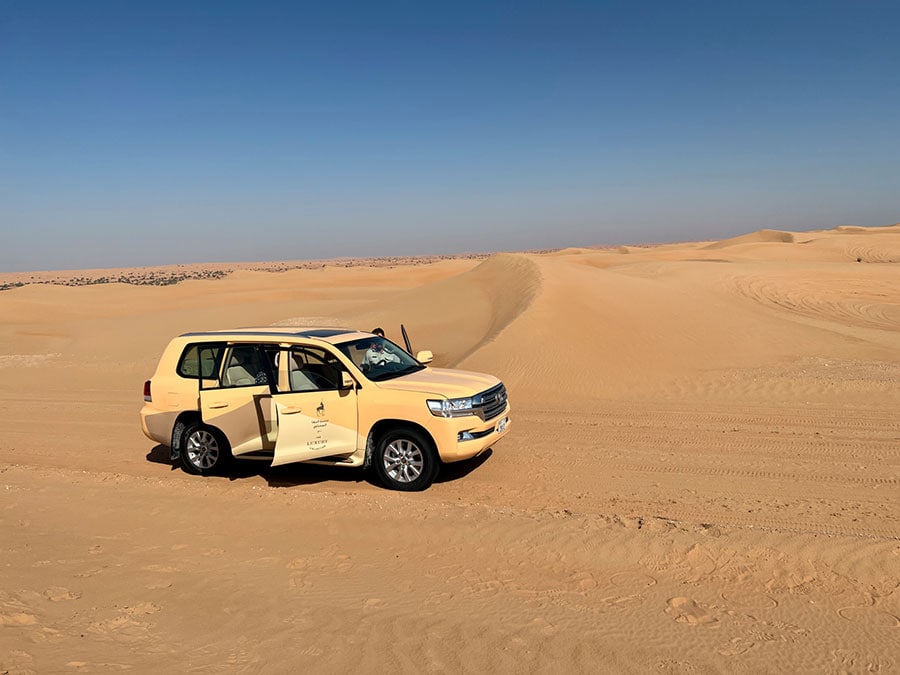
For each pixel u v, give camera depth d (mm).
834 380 14609
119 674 3812
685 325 22141
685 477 8305
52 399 16328
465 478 8273
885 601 4527
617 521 5941
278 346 8312
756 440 10242
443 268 86375
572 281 29562
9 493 7629
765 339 20672
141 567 5480
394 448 7809
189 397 8711
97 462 9812
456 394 7660
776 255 66562
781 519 6652
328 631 4355
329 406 7918
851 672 3775
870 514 6789
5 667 3801
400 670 3861
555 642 4145
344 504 6730
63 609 4672
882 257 62812
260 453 8312
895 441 9969
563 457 9336
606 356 18141
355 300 46688
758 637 4156
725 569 5043
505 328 20594
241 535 6145
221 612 4660
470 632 4293
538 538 5695
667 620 4395
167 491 7477
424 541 5820
